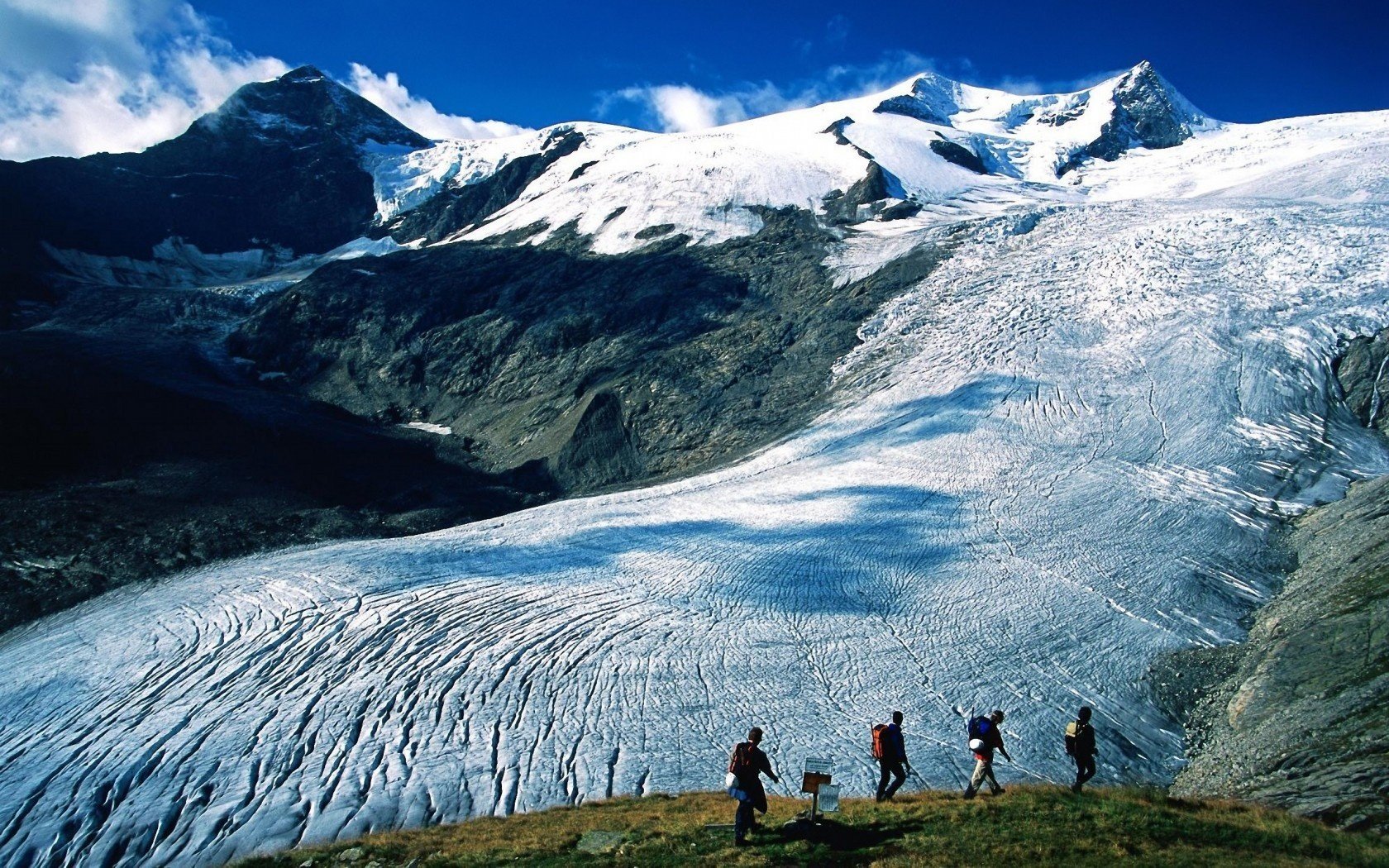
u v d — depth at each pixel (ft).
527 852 51.88
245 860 58.65
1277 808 58.18
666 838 50.78
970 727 56.70
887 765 55.72
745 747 48.83
